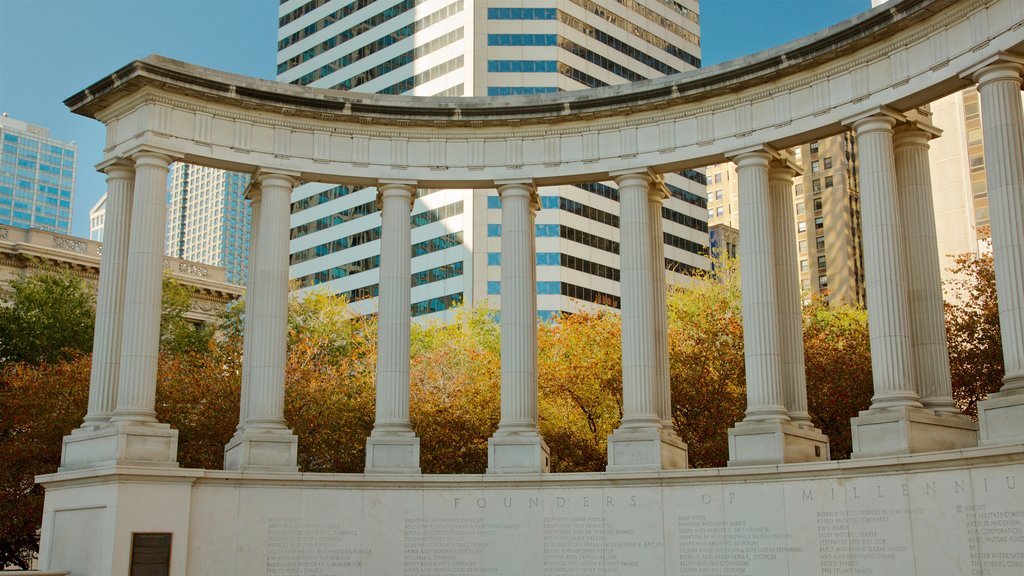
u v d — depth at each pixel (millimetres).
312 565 40781
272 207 44719
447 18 155250
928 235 41125
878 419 36938
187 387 59250
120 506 38062
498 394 61500
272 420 42531
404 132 46719
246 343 45188
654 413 42906
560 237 143875
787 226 45375
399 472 42531
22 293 70750
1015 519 31984
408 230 46000
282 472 41156
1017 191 34750
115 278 43062
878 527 35375
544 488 41812
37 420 55406
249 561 40000
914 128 41812
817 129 41344
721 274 79312
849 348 60312
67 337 68375
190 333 77062
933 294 40531
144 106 43219
